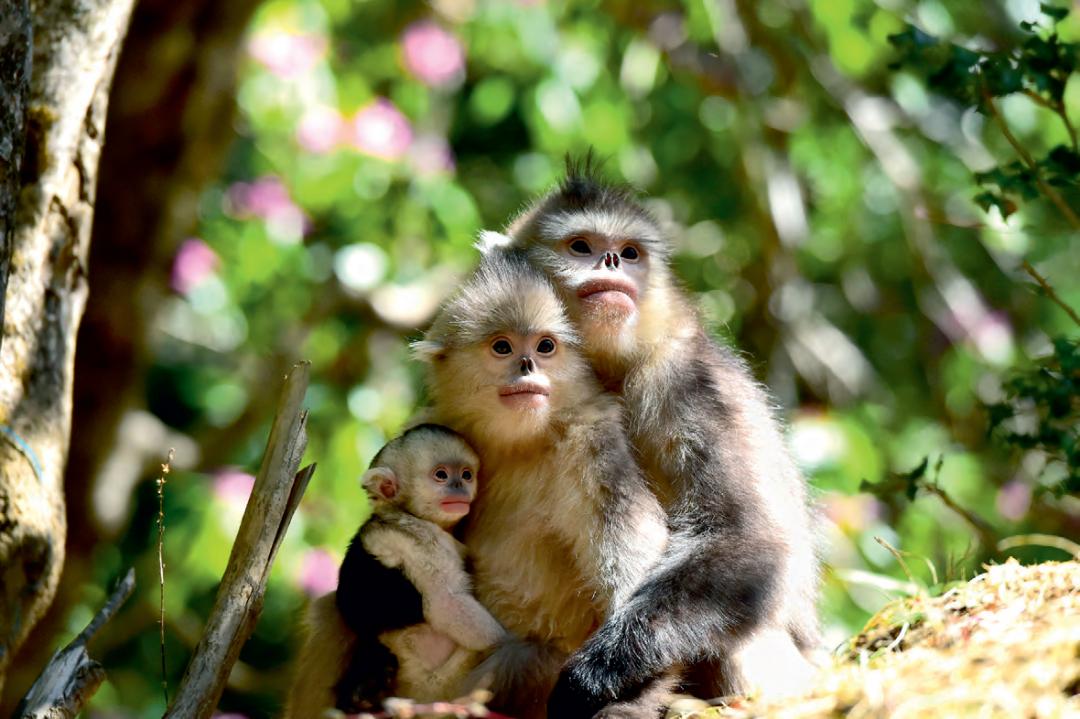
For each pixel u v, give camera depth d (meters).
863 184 16.75
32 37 7.38
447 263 14.73
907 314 17.92
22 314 7.68
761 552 7.73
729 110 16.69
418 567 7.69
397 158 14.32
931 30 14.70
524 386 7.91
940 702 5.50
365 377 14.79
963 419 15.96
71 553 13.30
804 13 15.61
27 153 7.90
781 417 9.42
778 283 16.17
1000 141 16.86
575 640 7.96
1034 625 6.12
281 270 14.33
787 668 7.76
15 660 13.06
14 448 7.37
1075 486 8.62
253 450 14.95
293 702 8.24
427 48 14.77
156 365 16.20
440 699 7.61
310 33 14.20
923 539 13.17
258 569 6.90
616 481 7.77
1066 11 8.71
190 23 12.51
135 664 15.30
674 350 8.42
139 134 12.73
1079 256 16.50
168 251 13.26
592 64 14.97
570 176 9.80
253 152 15.16
